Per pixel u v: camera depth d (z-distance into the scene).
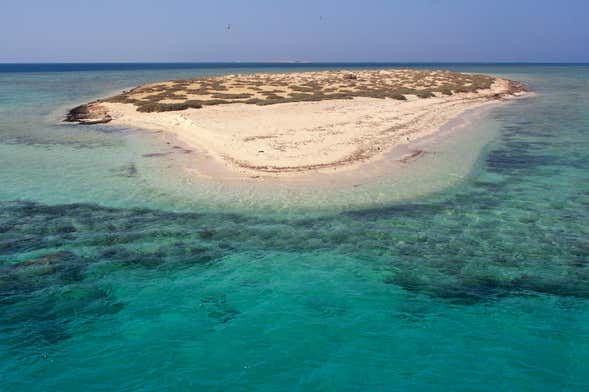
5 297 11.37
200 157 23.94
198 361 9.26
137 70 171.12
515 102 51.03
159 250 13.90
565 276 12.40
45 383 8.70
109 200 17.98
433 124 33.66
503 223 15.85
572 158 24.48
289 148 24.86
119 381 8.75
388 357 9.38
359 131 29.34
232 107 38.56
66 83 86.19
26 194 18.66
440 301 11.34
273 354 9.46
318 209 17.06
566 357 9.38
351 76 71.12
